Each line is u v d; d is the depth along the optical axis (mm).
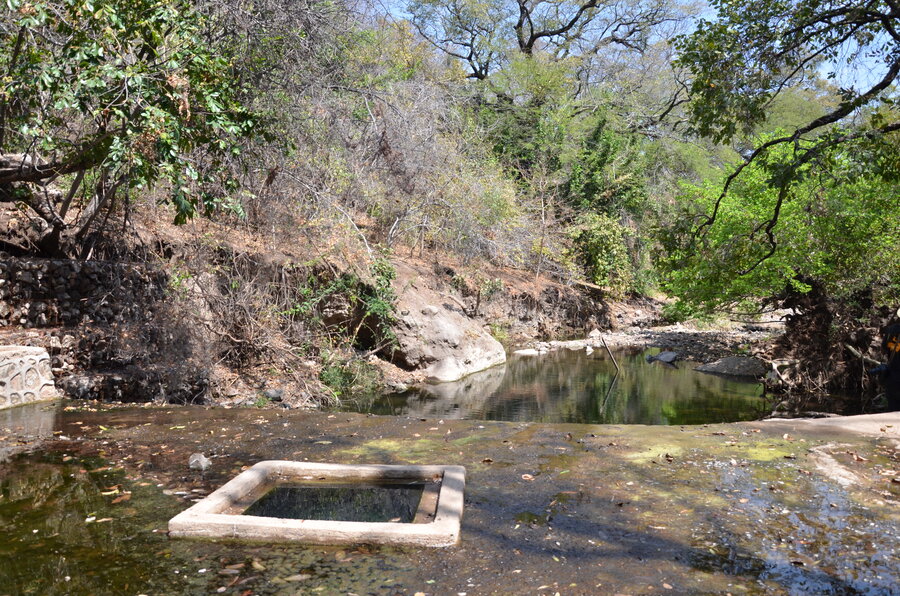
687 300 17172
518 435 6098
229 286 11820
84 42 5910
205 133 6730
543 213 23719
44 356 7961
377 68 15859
